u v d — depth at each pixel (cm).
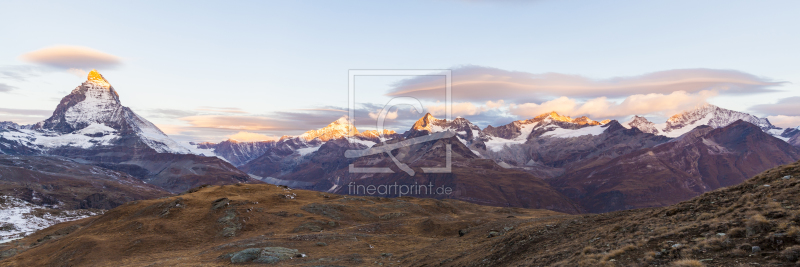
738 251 1772
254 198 10875
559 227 3750
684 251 1944
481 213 12669
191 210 9350
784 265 1515
